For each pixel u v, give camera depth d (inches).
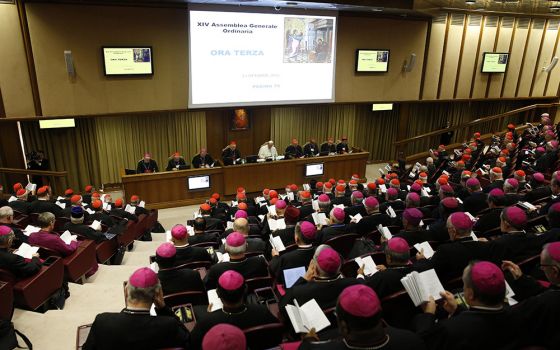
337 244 196.1
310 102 466.3
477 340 85.9
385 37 505.7
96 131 484.7
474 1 501.4
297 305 109.1
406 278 113.5
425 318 105.2
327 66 462.3
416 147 649.6
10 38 359.6
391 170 446.0
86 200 365.1
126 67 395.5
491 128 674.8
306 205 277.1
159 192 418.9
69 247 215.2
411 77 540.4
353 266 167.5
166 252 144.9
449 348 86.1
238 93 432.5
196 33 401.4
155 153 520.7
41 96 378.0
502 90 622.2
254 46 425.4
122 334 97.5
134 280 101.1
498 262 143.1
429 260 143.9
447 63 566.9
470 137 671.8
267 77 438.9
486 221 202.7
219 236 237.3
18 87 371.2
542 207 216.1
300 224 163.2
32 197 343.0
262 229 246.1
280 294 155.4
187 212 417.1
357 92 510.0
